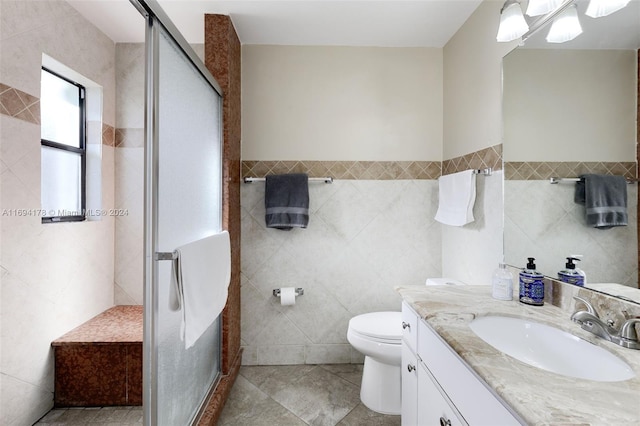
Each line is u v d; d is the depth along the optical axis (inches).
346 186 94.7
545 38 53.1
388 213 95.4
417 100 95.3
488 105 70.1
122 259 96.5
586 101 46.3
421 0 73.6
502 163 64.2
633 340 36.2
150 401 45.1
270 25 83.8
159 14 44.8
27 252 67.6
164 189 48.4
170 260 49.2
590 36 45.2
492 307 50.6
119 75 95.5
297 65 93.8
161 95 47.3
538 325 45.2
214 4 74.7
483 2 72.5
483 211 72.4
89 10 80.5
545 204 53.6
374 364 74.6
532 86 55.9
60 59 75.3
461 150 83.1
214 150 73.5
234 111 84.7
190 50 56.9
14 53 63.5
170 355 51.9
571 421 24.0
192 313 48.8
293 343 94.9
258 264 94.0
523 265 58.3
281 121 93.7
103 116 90.7
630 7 40.5
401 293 59.6
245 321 94.1
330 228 94.7
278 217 87.6
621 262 41.6
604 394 27.6
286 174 89.1
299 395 79.4
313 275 94.8
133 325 83.7
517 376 30.5
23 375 67.1
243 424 68.9
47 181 79.0
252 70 93.1
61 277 77.1
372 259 95.4
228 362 80.7
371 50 94.7
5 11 61.4
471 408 35.4
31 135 67.6
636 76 39.8
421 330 51.0
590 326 40.4
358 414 72.4
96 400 76.2
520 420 26.8
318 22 82.6
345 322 95.3
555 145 51.1
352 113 94.6
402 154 95.3
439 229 96.2
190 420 60.7
